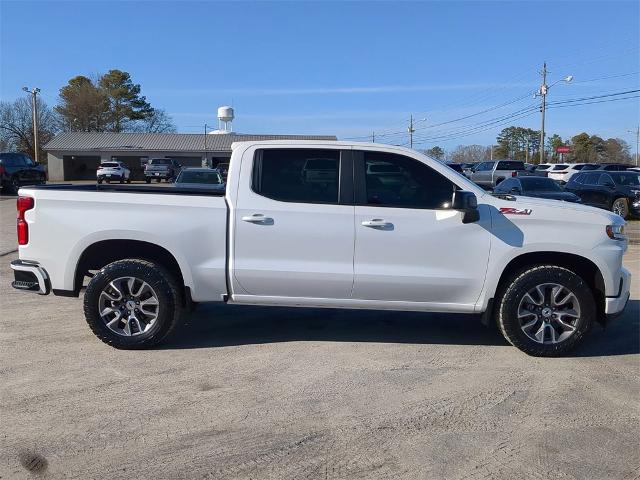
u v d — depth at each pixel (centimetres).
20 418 425
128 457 373
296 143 568
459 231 555
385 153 565
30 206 571
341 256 556
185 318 687
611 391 486
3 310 713
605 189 2042
